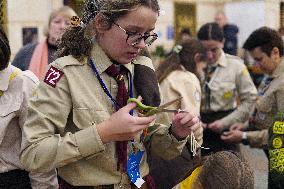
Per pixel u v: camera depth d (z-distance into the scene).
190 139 2.37
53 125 2.11
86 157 2.09
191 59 4.01
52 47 4.56
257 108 3.97
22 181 2.67
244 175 2.00
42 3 6.99
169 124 2.40
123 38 2.10
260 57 3.89
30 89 2.61
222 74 4.84
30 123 2.12
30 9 7.00
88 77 2.14
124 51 2.13
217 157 2.03
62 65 2.12
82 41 2.16
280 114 3.08
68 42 2.17
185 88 3.78
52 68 2.15
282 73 3.72
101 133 2.03
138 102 2.09
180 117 2.22
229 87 4.82
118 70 2.21
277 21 12.42
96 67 2.15
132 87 2.25
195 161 2.40
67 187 2.18
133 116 2.06
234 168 1.99
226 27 8.98
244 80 4.82
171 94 3.76
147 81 2.26
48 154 2.06
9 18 6.87
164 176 3.27
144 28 2.09
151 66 2.33
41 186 2.66
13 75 2.60
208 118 4.80
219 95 4.80
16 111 2.58
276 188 3.06
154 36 2.20
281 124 3.02
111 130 2.02
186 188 2.20
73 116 2.11
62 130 2.13
